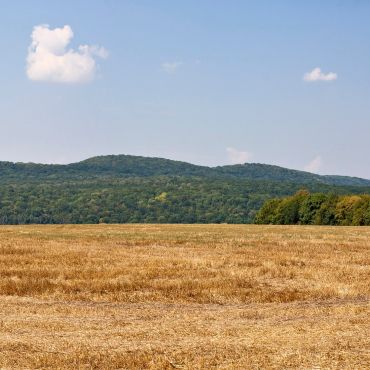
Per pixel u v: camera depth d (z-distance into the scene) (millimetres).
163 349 15508
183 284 27859
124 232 72750
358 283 28469
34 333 17672
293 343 16156
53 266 34438
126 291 26703
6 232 71688
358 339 16594
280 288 27844
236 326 18891
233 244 52062
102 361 14359
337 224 122938
